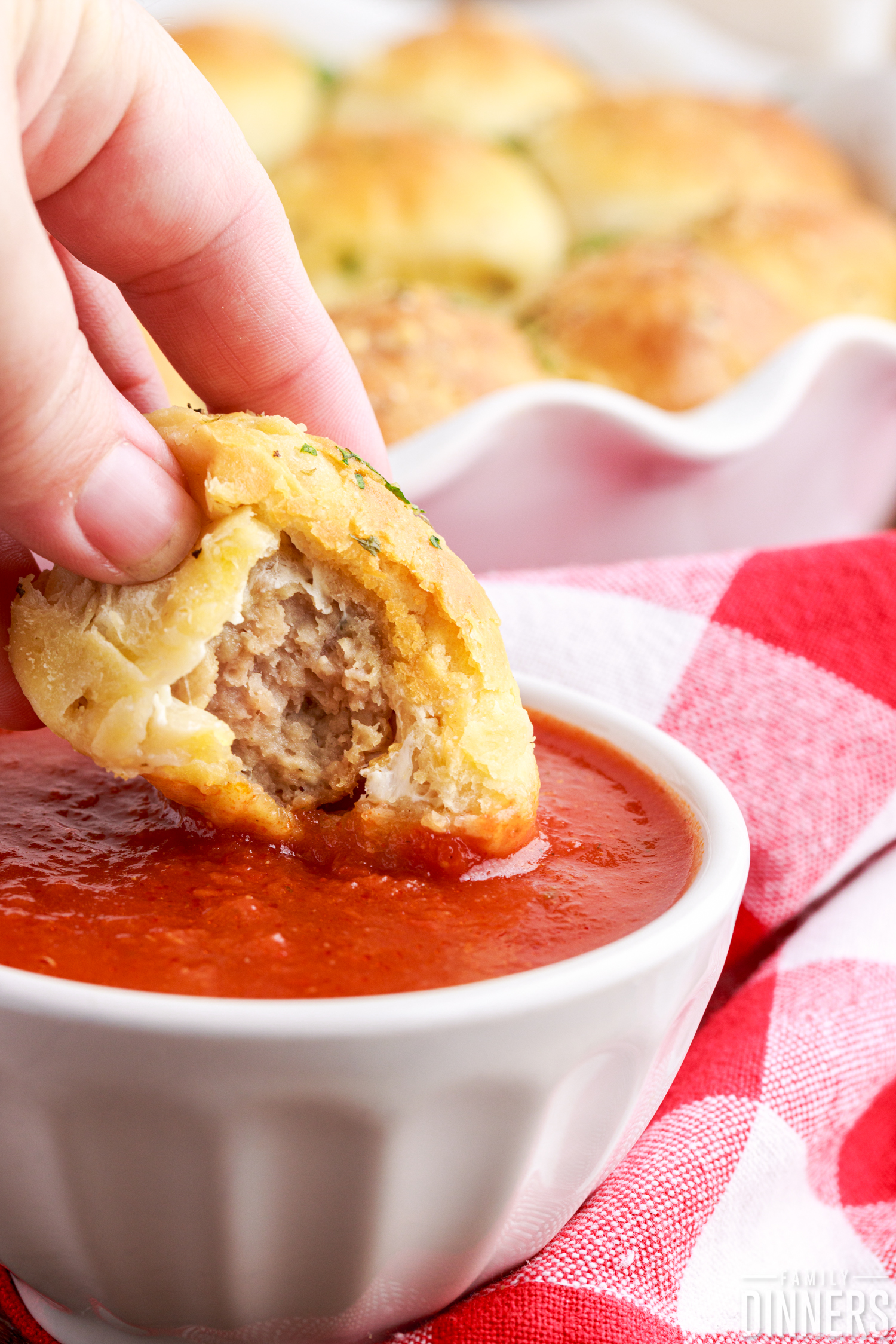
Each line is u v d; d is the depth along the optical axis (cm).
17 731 32
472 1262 28
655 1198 30
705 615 38
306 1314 28
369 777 29
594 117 79
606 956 26
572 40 102
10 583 30
